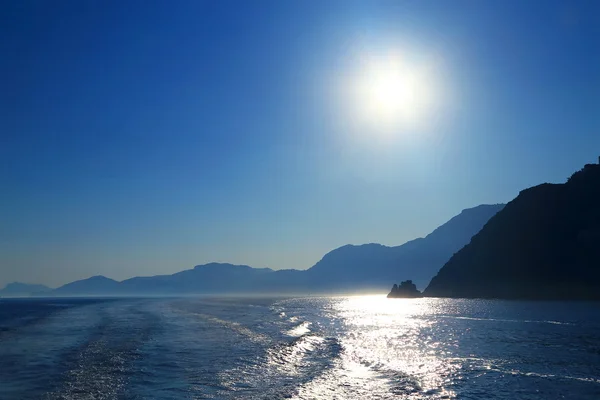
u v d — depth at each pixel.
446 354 35.19
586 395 23.23
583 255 127.75
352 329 54.22
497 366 30.38
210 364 30.91
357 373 28.36
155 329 51.97
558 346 38.88
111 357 33.34
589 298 114.56
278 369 29.45
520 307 96.12
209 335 46.28
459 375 27.75
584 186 145.25
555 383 25.59
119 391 24.02
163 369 29.28
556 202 148.88
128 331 50.09
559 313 77.50
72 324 59.97
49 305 139.00
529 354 34.94
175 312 85.19
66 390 24.19
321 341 42.38
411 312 89.06
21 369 29.30
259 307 109.50
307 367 30.11
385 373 28.34
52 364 30.88
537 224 146.25
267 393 23.75
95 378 26.80
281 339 43.44
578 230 135.50
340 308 109.38
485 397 23.08
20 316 80.56
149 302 148.62
